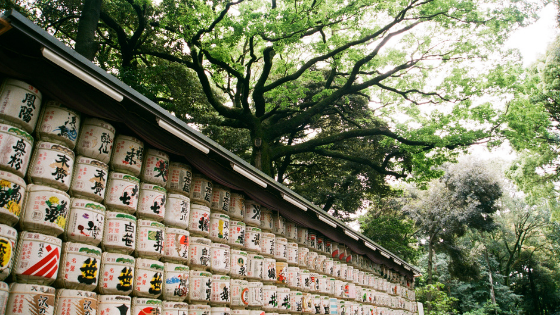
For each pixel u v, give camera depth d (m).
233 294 5.25
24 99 3.19
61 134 3.44
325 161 20.92
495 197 27.39
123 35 12.49
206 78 13.82
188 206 4.72
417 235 29.41
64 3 12.04
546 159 23.38
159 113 4.02
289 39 12.33
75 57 3.23
